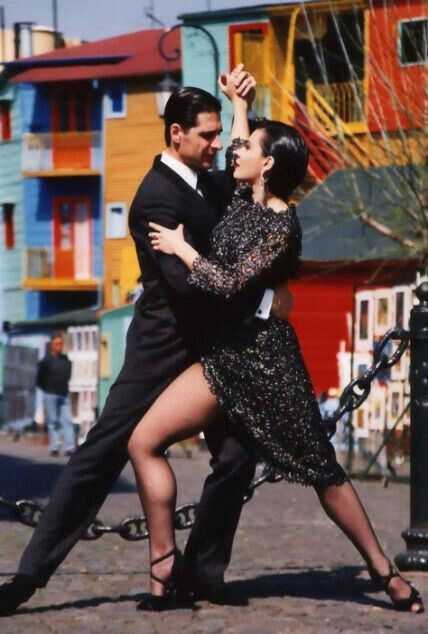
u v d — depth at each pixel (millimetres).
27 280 66250
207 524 8023
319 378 35719
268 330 7801
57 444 32094
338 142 35281
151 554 8016
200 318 7809
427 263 30750
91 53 65438
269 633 7410
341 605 8211
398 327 9125
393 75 39406
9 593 7891
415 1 40812
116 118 64375
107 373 46562
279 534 13320
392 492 20359
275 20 48812
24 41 73250
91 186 65750
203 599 8219
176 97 7977
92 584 9094
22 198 67312
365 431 23031
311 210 33656
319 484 7844
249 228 7777
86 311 57719
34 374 46031
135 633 7387
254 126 8336
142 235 7910
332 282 35000
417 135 32188
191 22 50906
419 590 8773
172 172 7941
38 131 66312
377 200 32875
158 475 7898
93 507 7980
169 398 7824
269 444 7789
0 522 13930
